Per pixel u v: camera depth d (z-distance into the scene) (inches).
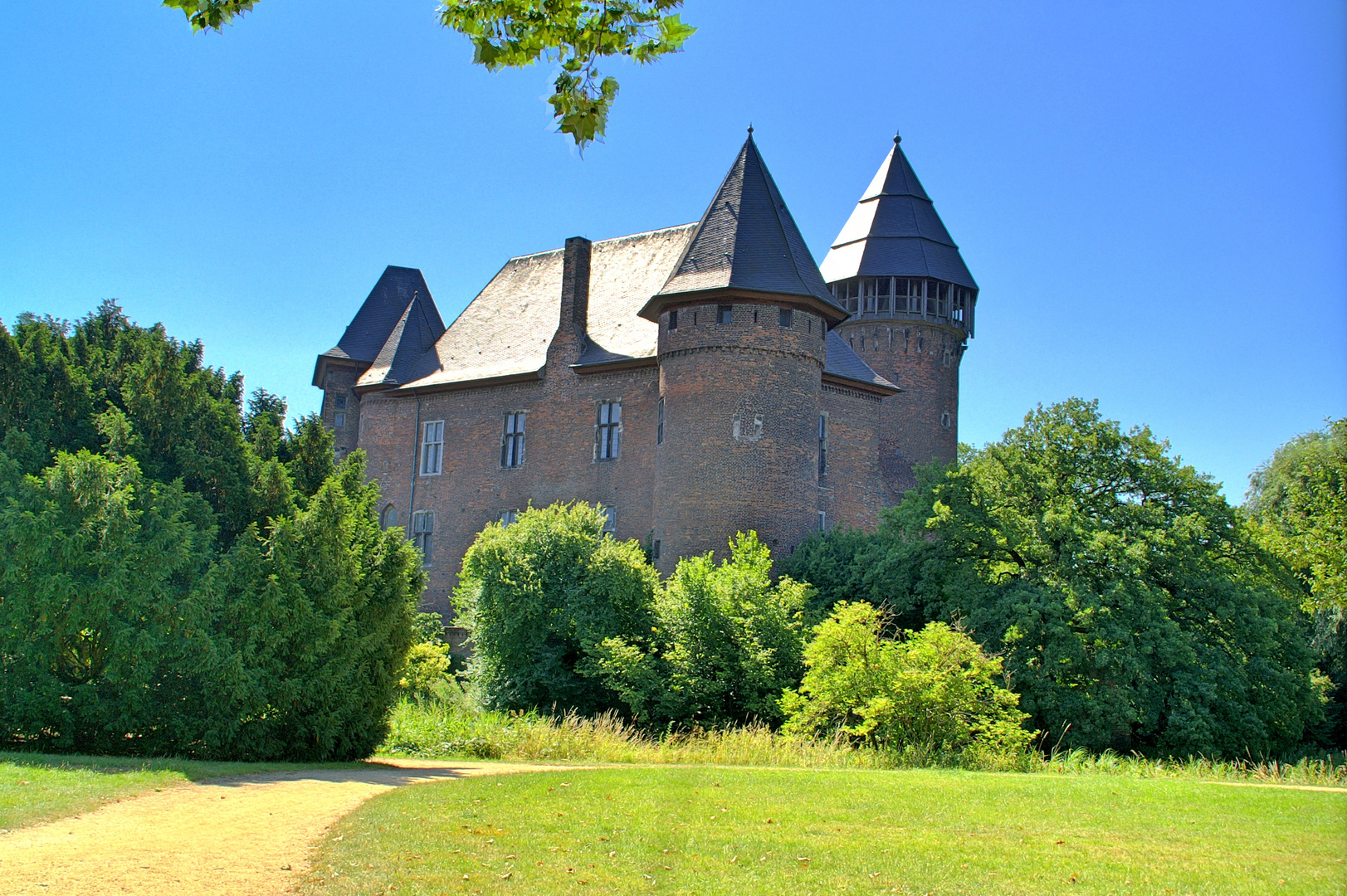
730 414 1461.6
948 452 2262.6
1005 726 920.9
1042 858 452.4
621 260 1856.5
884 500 1736.0
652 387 1635.1
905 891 400.5
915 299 2271.2
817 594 1334.9
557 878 407.8
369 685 808.9
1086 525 1264.8
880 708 890.7
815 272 1592.0
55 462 774.5
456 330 1967.3
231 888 381.1
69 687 705.0
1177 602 1272.1
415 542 1839.3
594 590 1247.5
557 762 850.8
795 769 754.8
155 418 831.7
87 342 903.7
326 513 784.3
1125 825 522.6
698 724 1114.1
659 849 457.4
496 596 1250.0
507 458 1771.7
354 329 2063.2
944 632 927.0
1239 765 1051.9
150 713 721.0
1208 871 432.1
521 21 347.9
